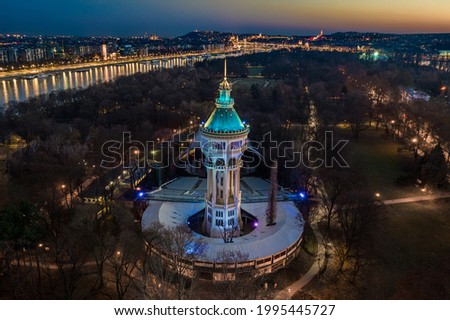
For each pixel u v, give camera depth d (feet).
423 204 466.70
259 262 336.90
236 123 340.18
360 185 497.46
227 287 277.64
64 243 322.96
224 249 339.36
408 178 521.65
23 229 325.62
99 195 459.73
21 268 333.21
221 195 363.97
